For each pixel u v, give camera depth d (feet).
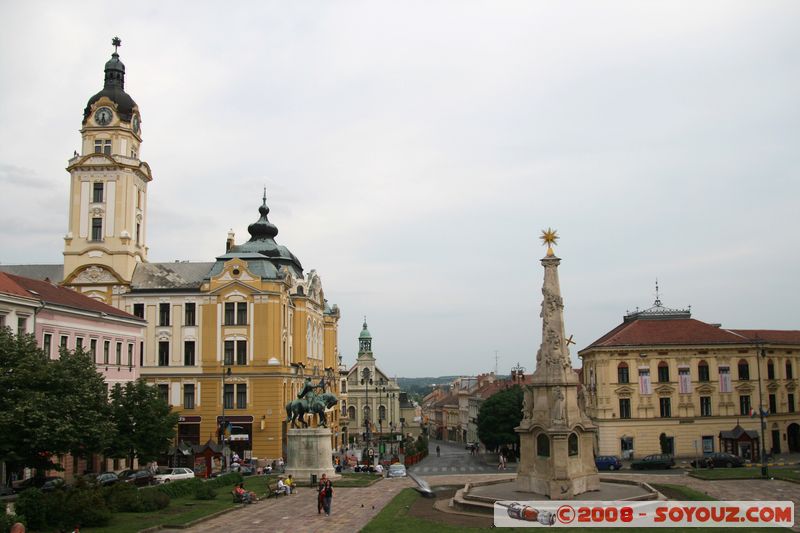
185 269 340.59
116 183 332.60
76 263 329.31
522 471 160.86
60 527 124.88
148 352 320.50
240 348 317.42
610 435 306.14
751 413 309.42
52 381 161.68
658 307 337.93
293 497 180.96
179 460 270.46
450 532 122.21
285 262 369.91
